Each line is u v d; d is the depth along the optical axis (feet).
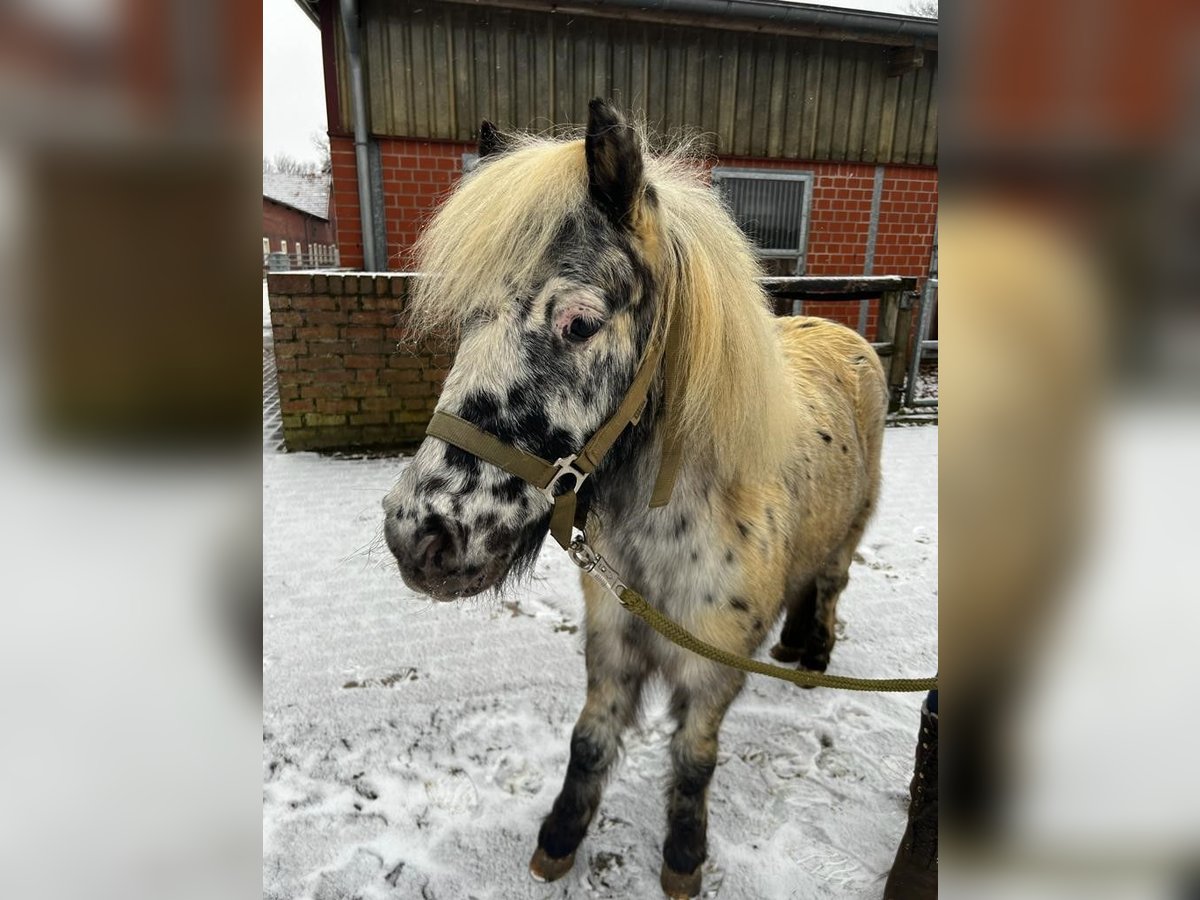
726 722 7.71
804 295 17.72
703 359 4.44
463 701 7.95
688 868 5.58
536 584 10.54
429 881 5.82
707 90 20.72
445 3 18.25
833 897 5.74
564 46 19.43
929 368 25.30
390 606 9.83
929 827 5.00
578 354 3.86
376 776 6.89
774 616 5.48
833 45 21.18
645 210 4.07
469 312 3.91
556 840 5.75
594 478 4.42
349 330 15.20
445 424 3.85
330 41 18.35
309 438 15.93
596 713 5.69
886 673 8.58
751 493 5.21
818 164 22.27
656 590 5.08
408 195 19.69
